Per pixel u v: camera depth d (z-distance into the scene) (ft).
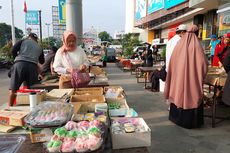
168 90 15.20
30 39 16.17
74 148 5.04
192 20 59.52
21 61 15.25
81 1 22.98
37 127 5.97
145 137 6.14
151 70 27.63
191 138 13.11
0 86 33.71
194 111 14.23
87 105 8.40
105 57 62.44
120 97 10.22
